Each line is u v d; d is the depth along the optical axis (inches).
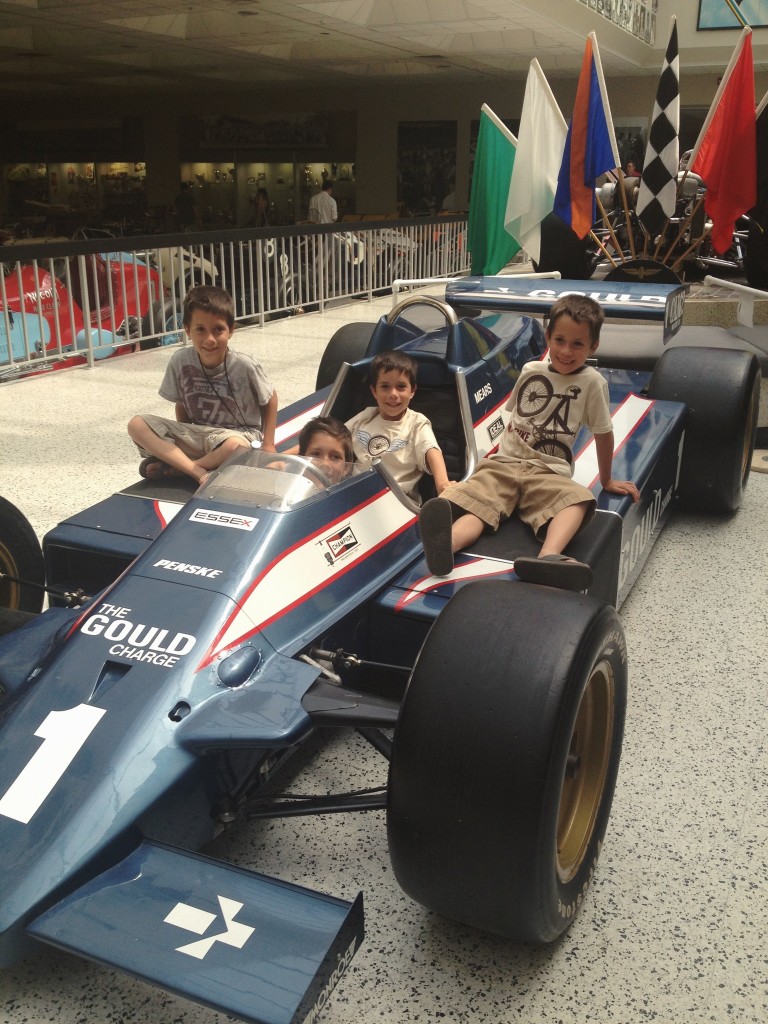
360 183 970.7
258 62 778.2
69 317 301.3
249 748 70.7
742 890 81.1
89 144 1071.6
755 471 193.0
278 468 95.7
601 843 79.7
